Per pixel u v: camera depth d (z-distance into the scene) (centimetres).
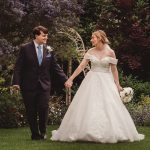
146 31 1861
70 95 1659
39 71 1078
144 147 1010
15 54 1482
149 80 1867
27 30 1551
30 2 1486
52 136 1095
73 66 1878
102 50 1127
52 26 1555
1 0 1398
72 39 1670
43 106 1074
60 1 1559
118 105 1090
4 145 1039
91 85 1098
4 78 1675
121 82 1727
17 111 1422
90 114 1056
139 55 1817
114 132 1048
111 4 1930
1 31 1543
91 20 1970
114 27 1875
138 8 1897
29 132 1273
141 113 1499
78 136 1055
